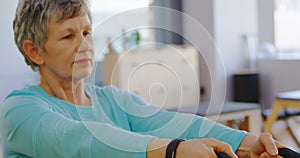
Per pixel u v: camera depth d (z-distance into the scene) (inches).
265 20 230.2
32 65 30.7
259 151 27.2
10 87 173.8
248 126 86.2
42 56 29.7
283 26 227.1
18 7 30.1
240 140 28.2
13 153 27.4
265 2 229.8
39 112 26.5
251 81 221.8
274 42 228.1
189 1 228.1
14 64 174.7
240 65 229.9
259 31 232.2
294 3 224.1
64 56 28.6
